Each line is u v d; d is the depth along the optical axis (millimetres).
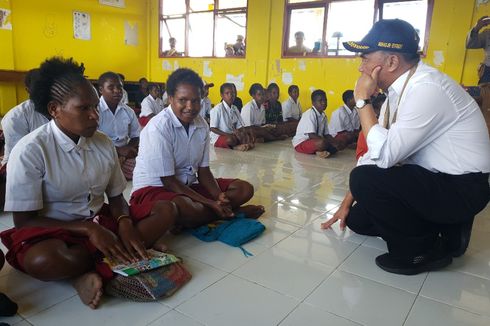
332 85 7152
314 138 4574
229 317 1337
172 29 9039
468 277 1700
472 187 1585
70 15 8016
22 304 1374
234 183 2309
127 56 9141
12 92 7402
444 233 1809
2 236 1482
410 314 1402
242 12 7914
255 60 7895
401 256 1715
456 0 5848
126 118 3244
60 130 1456
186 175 2180
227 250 1876
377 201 1654
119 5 8758
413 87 1547
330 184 3229
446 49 6047
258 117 5699
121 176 1729
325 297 1489
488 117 4242
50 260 1314
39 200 1433
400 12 6340
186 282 1551
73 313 1330
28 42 7512
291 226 2227
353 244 2004
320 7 7027
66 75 1366
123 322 1287
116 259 1435
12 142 2436
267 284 1569
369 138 1599
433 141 1602
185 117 2012
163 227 1687
